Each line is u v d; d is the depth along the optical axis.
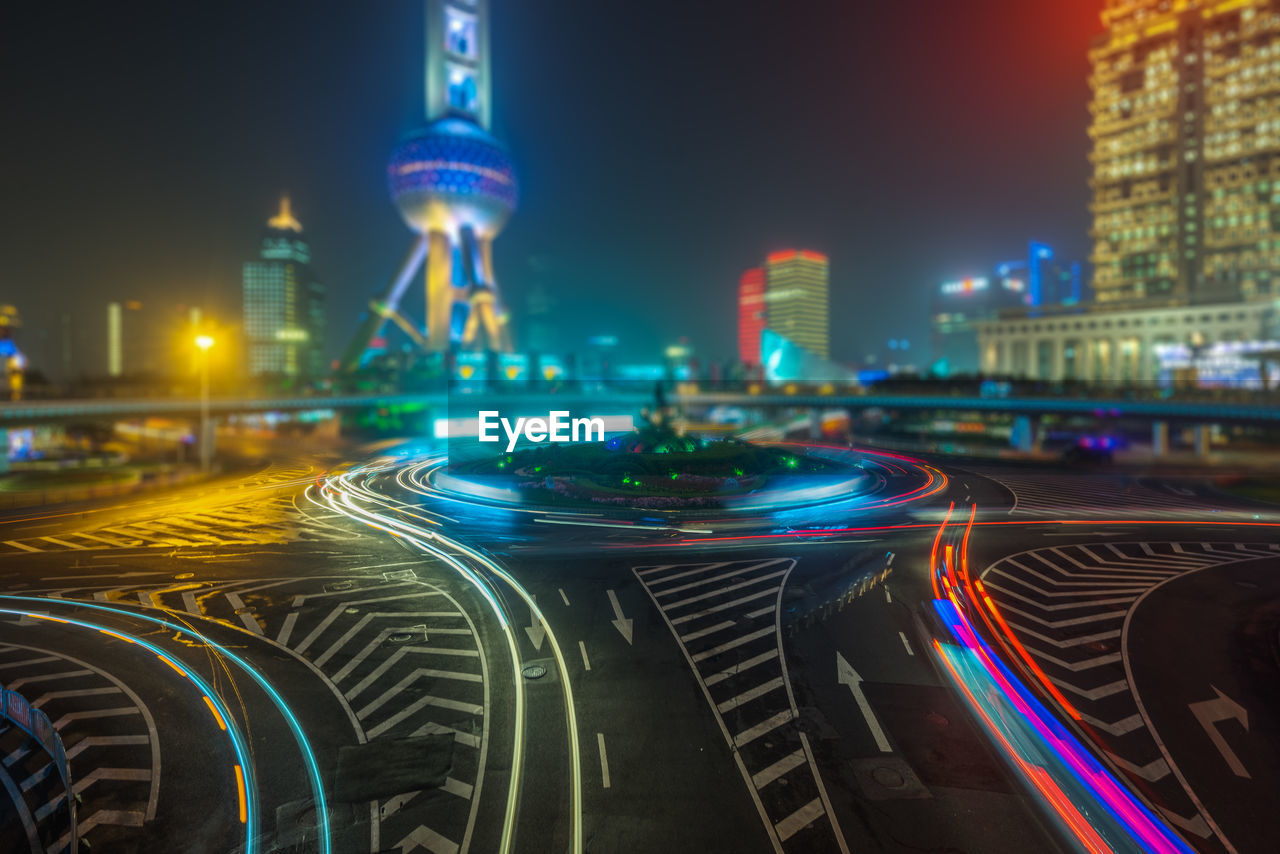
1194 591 22.41
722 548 27.59
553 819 11.05
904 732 13.66
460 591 22.23
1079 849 10.41
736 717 14.24
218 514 36.16
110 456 74.62
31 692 15.08
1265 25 156.50
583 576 23.83
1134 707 14.67
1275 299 147.12
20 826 10.91
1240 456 72.12
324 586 22.80
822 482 40.50
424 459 66.31
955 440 98.00
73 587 22.75
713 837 10.64
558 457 45.44
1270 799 11.60
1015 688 15.56
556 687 15.52
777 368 166.25
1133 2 179.50
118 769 12.27
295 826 10.86
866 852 10.33
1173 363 115.00
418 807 11.32
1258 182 158.38
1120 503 39.06
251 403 78.50
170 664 16.61
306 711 14.37
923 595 21.81
